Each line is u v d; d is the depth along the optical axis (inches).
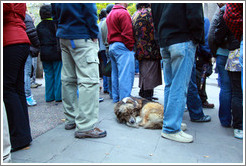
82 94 96.6
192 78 122.0
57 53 164.4
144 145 91.7
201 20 85.8
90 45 95.7
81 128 97.9
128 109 116.4
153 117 111.6
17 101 85.2
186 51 90.9
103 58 209.0
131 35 141.9
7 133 70.6
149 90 164.2
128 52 145.4
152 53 146.2
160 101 179.6
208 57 149.1
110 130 109.2
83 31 93.8
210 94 213.5
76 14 91.8
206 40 142.9
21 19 88.1
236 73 101.8
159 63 154.6
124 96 146.6
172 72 96.0
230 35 102.4
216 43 114.5
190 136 96.7
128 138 98.9
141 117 118.0
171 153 85.1
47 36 163.9
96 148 87.8
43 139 96.8
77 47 94.7
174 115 96.3
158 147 90.1
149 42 145.3
